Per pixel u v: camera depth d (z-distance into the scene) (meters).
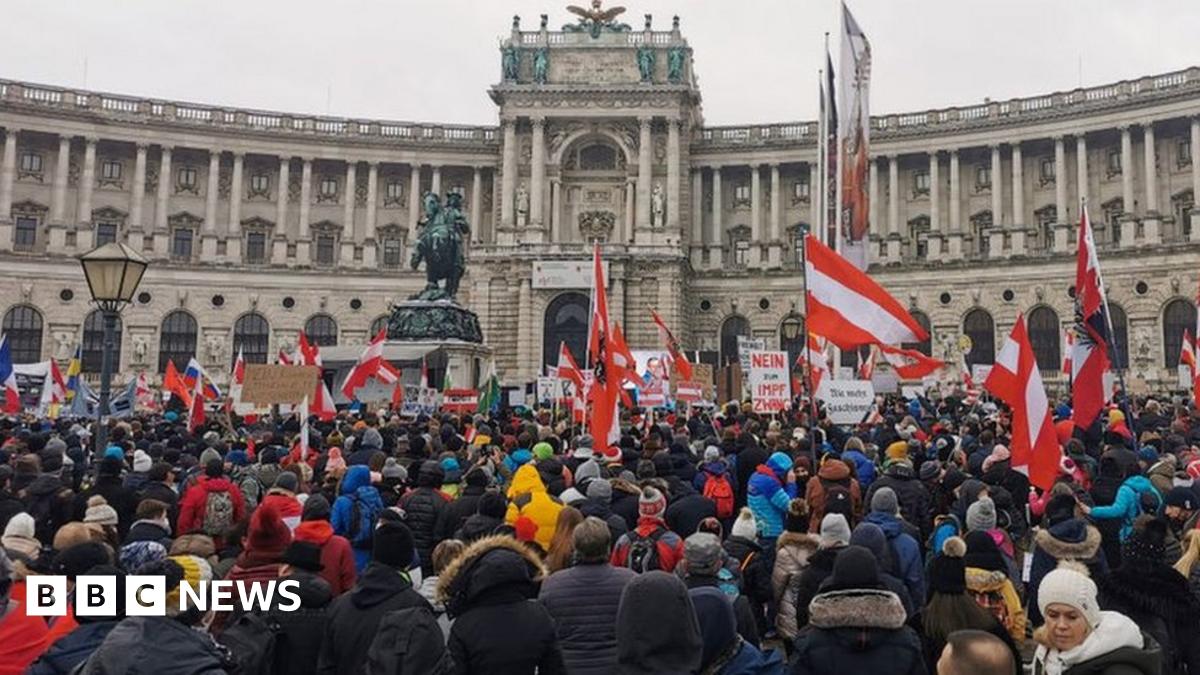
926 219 100.50
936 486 18.59
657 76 101.06
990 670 6.23
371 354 38.53
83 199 97.50
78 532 10.93
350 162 105.06
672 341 48.31
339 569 11.98
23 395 59.78
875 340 22.41
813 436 20.52
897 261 99.44
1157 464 18.61
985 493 14.55
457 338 54.31
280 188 103.69
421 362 52.38
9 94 94.62
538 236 99.19
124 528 16.03
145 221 100.62
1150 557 10.69
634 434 27.64
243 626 9.38
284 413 43.59
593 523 10.38
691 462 21.61
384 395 50.84
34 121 95.56
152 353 97.56
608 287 93.25
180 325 99.25
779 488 16.78
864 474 20.81
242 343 100.62
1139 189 91.38
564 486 18.23
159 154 101.69
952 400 49.56
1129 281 87.88
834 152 41.22
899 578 13.15
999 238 95.44
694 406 44.75
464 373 53.31
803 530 13.67
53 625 9.19
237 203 102.31
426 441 21.80
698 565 10.69
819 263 22.70
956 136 97.81
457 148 106.38
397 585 9.45
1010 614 11.47
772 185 104.75
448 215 56.56
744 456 19.44
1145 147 89.69
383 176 107.62
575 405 31.55
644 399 41.09
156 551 8.99
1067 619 7.81
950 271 95.56
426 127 106.94
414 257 57.00
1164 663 9.66
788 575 13.30
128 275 20.47
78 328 95.88
